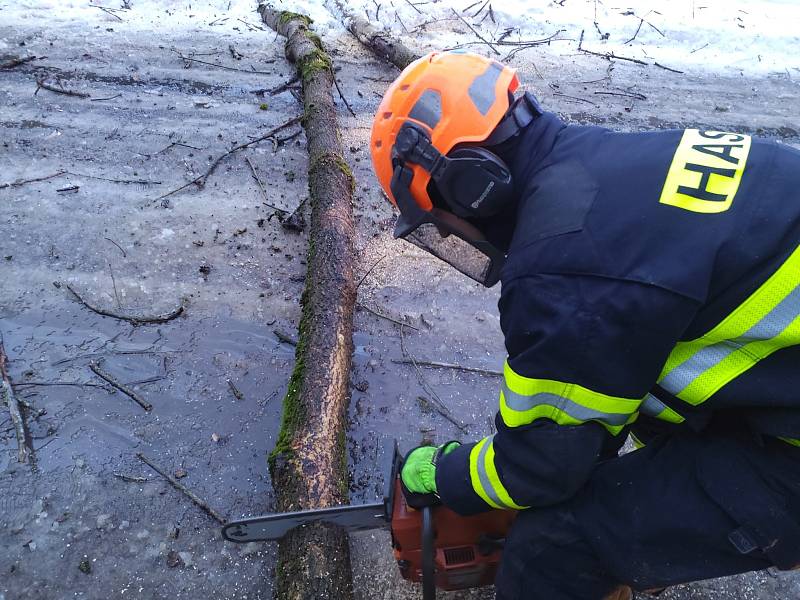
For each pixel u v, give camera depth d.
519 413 1.11
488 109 1.18
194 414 2.09
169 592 1.68
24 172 2.93
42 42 3.92
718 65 4.80
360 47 4.47
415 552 1.45
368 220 2.93
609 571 1.26
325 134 3.12
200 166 3.12
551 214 1.07
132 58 3.91
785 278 0.96
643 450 1.28
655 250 0.98
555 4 5.19
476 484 1.24
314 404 1.89
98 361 2.20
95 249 2.60
